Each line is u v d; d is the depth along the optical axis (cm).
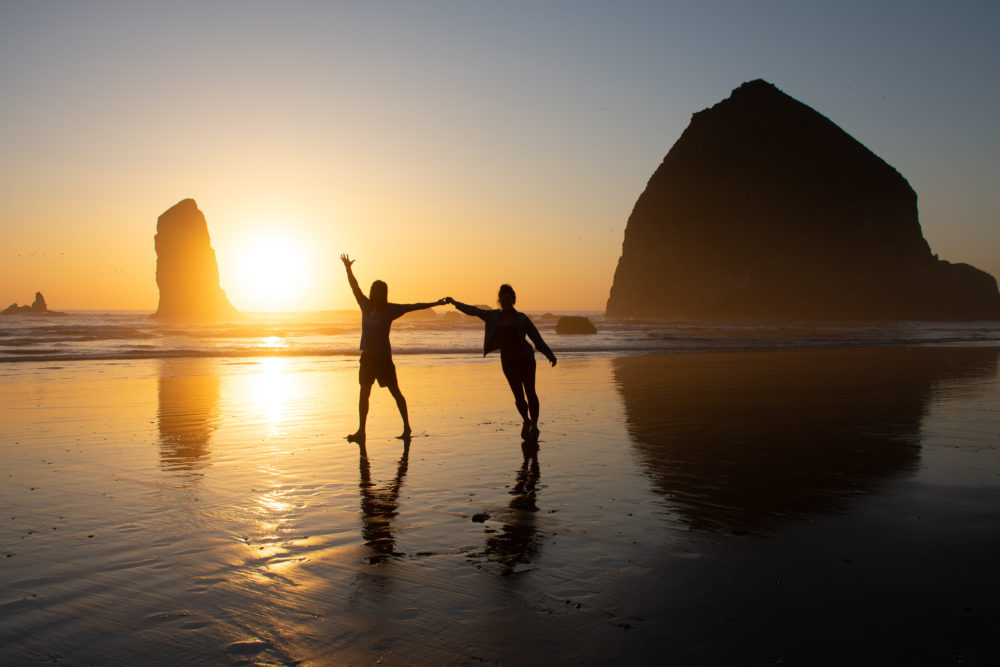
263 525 393
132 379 1384
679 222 16238
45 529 383
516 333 706
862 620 262
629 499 454
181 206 15400
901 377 1416
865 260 15450
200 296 15425
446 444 666
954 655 234
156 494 467
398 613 270
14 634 250
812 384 1278
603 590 293
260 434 732
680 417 852
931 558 334
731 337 3794
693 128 17850
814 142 16638
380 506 436
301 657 234
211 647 242
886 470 545
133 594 290
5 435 719
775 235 15688
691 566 324
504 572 316
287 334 3972
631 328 5712
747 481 507
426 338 3497
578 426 780
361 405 683
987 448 642
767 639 246
